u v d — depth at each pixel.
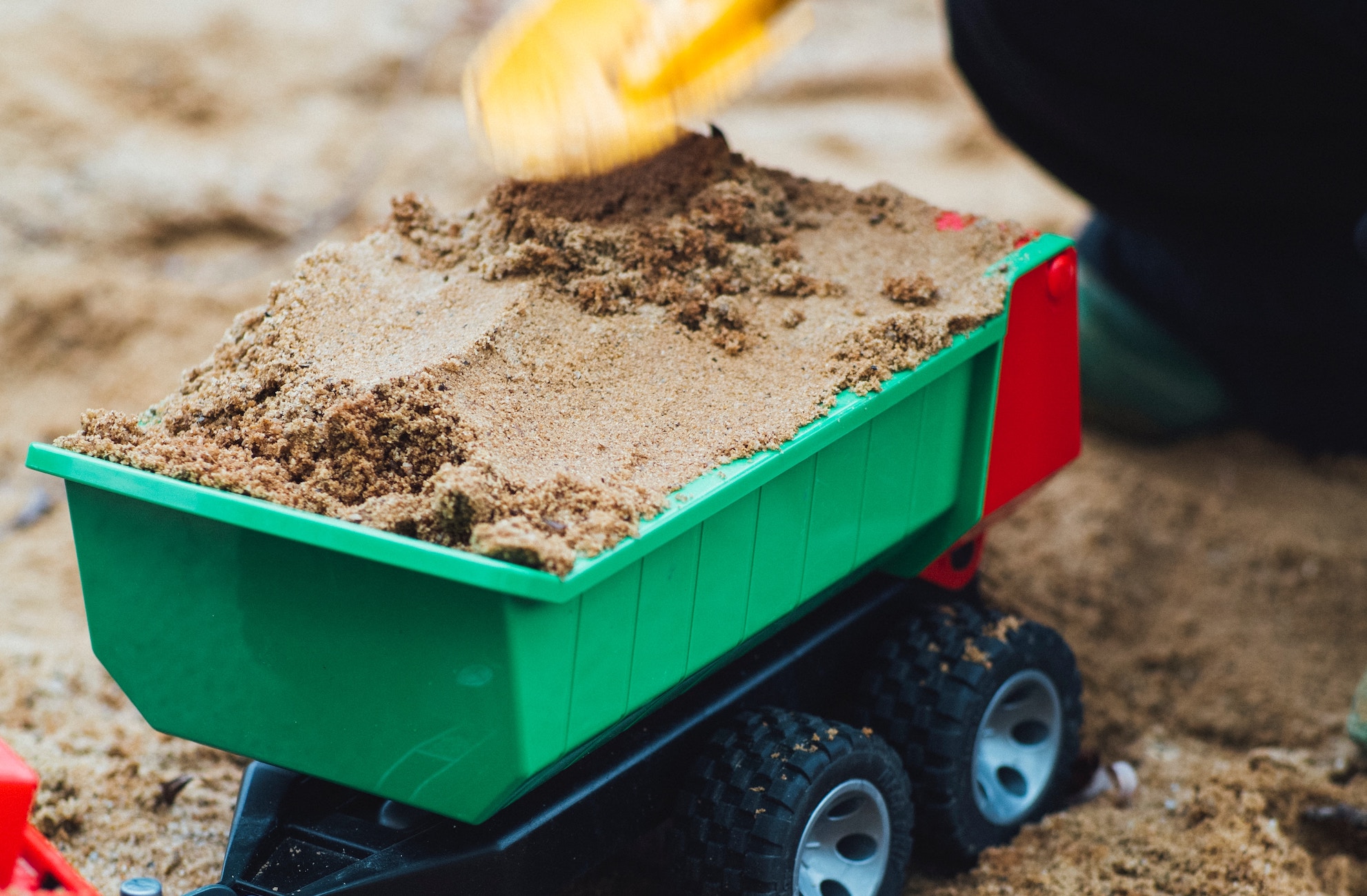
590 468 1.24
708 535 1.24
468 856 1.24
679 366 1.29
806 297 1.33
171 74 2.08
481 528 1.20
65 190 1.85
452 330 1.28
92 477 1.22
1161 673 1.50
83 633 1.49
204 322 1.73
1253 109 1.43
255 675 1.24
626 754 1.27
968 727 1.33
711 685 1.30
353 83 2.17
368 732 1.23
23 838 1.20
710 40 1.39
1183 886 1.34
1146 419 1.67
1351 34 1.38
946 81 2.30
